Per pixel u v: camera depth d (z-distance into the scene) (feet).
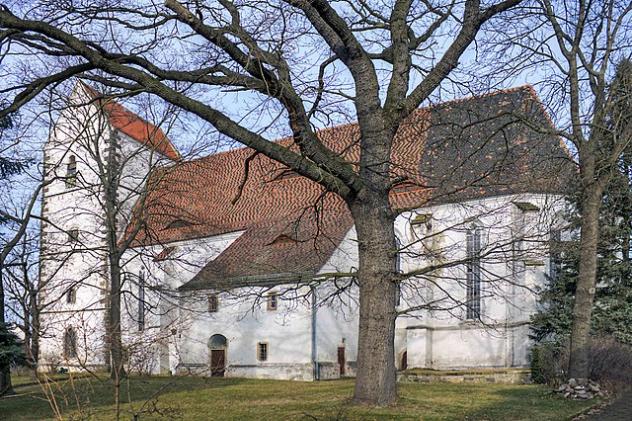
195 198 126.21
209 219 124.47
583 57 61.93
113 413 50.42
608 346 65.21
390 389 47.75
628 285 83.15
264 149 43.45
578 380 59.16
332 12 46.11
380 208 48.08
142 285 91.61
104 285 91.50
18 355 53.62
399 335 103.40
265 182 49.32
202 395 69.36
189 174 109.60
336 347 102.68
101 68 40.47
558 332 84.02
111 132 114.32
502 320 91.86
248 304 104.99
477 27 49.24
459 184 68.13
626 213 80.79
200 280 107.76
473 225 67.97
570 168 65.26
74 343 32.71
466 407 51.90
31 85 40.01
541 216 68.95
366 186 47.80
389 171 49.37
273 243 109.09
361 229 48.34
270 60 42.22
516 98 69.41
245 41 40.78
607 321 79.71
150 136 87.04
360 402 47.70
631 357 67.05
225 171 135.85
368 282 47.93
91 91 71.92
